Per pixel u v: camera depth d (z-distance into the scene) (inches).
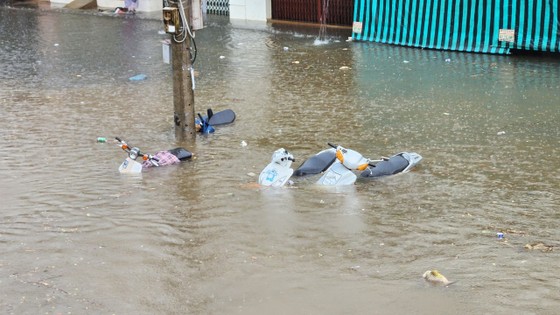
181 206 289.4
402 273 223.1
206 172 336.8
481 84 509.7
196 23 389.1
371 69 576.1
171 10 374.9
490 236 251.1
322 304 204.7
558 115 421.7
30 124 430.6
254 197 299.4
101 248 247.6
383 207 284.5
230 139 394.9
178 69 384.5
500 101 459.5
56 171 340.2
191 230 262.8
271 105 469.7
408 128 405.4
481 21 617.3
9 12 1013.2
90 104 481.1
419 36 660.7
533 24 589.3
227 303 207.5
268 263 233.3
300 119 432.8
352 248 243.6
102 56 661.9
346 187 313.4
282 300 207.9
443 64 586.6
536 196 292.7
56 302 209.9
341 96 489.1
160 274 227.0
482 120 416.8
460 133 392.2
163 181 323.9
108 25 859.4
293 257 237.5
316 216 275.0
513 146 365.4
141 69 597.9
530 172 324.5
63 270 231.0
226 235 257.4
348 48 674.8
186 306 206.5
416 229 259.4
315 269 227.9
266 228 263.3
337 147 325.7
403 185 312.8
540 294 207.0
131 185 318.3
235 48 687.7
